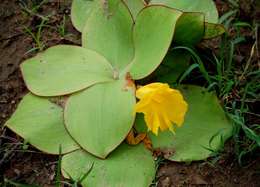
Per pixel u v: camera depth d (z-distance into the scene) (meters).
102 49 0.83
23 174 0.78
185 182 0.76
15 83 0.86
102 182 0.74
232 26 0.89
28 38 0.89
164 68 0.82
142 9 0.80
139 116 0.79
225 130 0.78
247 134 0.76
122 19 0.84
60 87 0.80
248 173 0.76
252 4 0.90
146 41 0.80
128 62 0.82
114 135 0.76
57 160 0.79
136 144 0.78
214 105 0.80
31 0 0.93
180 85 0.82
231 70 0.85
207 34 0.82
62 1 0.93
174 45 0.83
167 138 0.78
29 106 0.81
